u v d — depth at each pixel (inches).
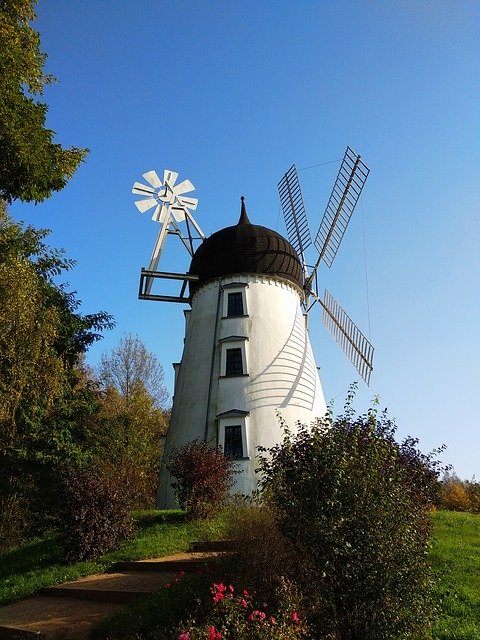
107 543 520.7
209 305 1000.9
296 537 285.3
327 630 266.7
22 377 554.6
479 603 335.0
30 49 547.2
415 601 267.9
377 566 262.5
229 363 923.4
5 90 497.4
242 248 1015.6
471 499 1147.9
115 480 589.3
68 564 505.0
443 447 406.0
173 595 327.3
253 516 364.2
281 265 1020.5
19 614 385.4
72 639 316.5
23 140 513.0
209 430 868.6
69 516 522.0
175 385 1034.1
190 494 619.8
